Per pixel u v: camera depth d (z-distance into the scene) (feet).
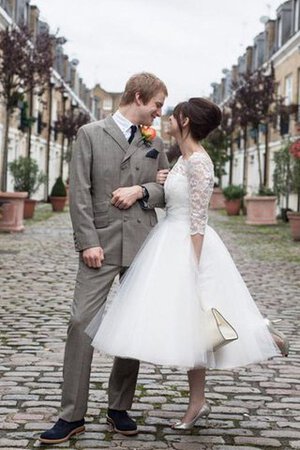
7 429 12.04
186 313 11.18
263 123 89.25
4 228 57.16
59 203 92.38
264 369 16.85
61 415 11.55
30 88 62.85
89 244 11.50
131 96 11.96
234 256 44.55
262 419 13.00
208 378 15.92
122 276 12.04
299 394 14.80
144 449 11.21
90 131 11.85
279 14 103.96
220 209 120.67
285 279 34.12
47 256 41.01
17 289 28.63
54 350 18.15
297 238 56.59
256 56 127.85
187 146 12.14
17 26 65.57
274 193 77.56
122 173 11.92
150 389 14.76
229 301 11.72
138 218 11.95
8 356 17.44
